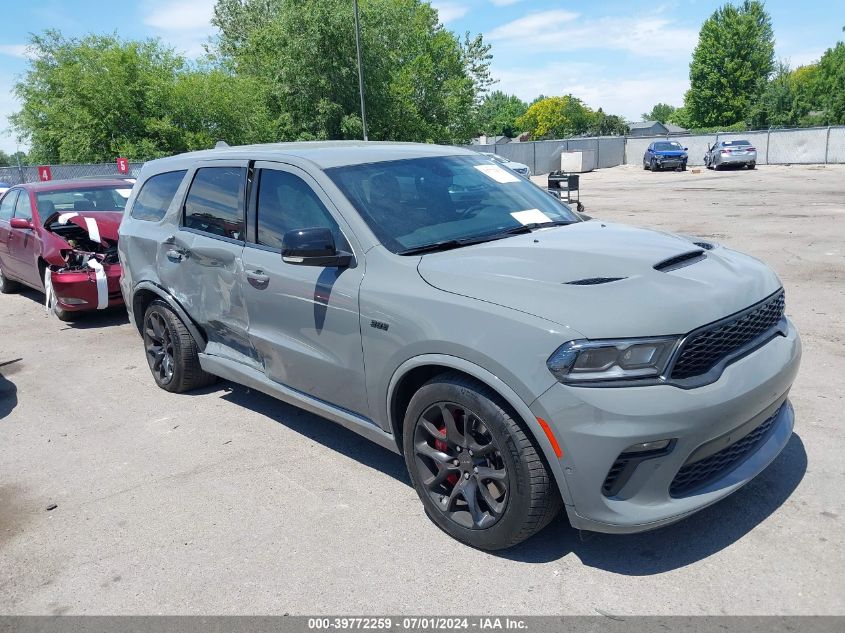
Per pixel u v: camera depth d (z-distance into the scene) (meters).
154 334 5.59
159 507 3.78
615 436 2.64
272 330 4.17
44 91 32.72
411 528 3.42
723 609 2.69
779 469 3.70
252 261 4.23
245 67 35.16
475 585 2.95
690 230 12.88
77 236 8.38
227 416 5.04
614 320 2.72
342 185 3.85
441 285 3.17
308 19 31.94
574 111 120.75
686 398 2.67
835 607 2.66
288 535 3.42
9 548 3.48
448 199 4.02
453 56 43.56
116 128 28.06
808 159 37.81
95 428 4.97
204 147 28.59
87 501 3.91
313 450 4.40
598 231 3.84
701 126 77.44
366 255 3.54
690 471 2.85
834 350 5.57
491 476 3.04
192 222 4.91
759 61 73.31
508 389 2.82
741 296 3.03
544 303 2.85
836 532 3.12
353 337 3.54
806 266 8.92
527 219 4.03
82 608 2.97
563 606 2.78
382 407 3.50
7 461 4.51
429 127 39.72
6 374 6.38
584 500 2.76
